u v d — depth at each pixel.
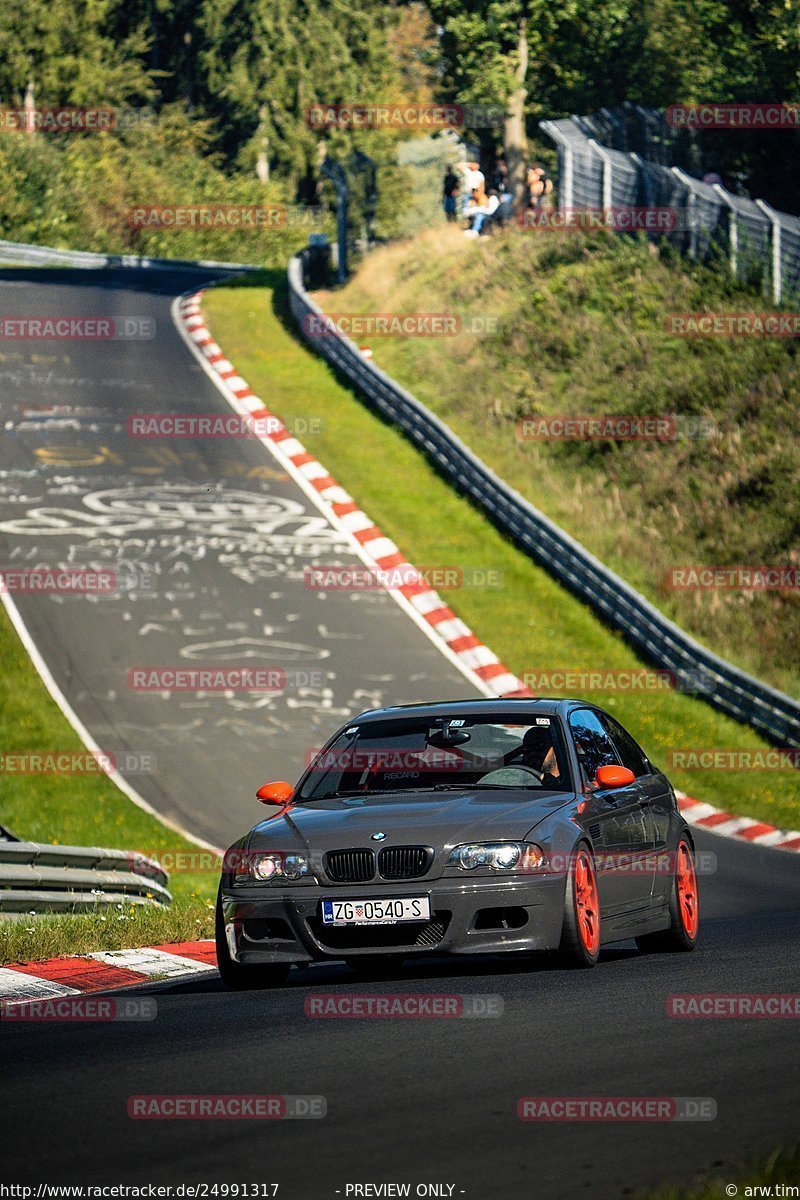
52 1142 17.12
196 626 92.75
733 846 69.88
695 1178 15.01
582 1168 15.62
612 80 192.62
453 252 167.75
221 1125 17.73
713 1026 23.14
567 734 33.09
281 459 122.12
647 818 34.00
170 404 133.12
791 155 172.50
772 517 113.06
